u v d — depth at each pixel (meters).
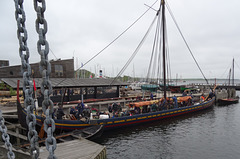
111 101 27.67
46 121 1.75
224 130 19.67
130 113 20.86
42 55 1.67
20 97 22.08
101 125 15.97
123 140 16.28
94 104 24.66
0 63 33.12
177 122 22.95
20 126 14.44
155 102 23.14
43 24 1.68
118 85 30.67
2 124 3.20
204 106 29.89
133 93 36.78
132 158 12.82
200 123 22.64
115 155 13.25
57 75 28.17
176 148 14.62
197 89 50.53
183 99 27.14
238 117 26.39
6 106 19.70
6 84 23.77
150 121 21.53
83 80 28.80
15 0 1.84
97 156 10.11
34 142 2.00
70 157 9.69
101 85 27.78
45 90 1.71
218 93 45.19
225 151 14.12
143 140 16.31
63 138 13.52
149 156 13.16
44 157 9.37
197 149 14.45
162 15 24.39
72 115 17.23
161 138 16.88
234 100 41.66
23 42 1.93
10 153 3.24
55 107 20.91
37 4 1.69
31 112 1.97
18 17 1.89
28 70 1.94
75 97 25.58
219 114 28.66
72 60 30.34
